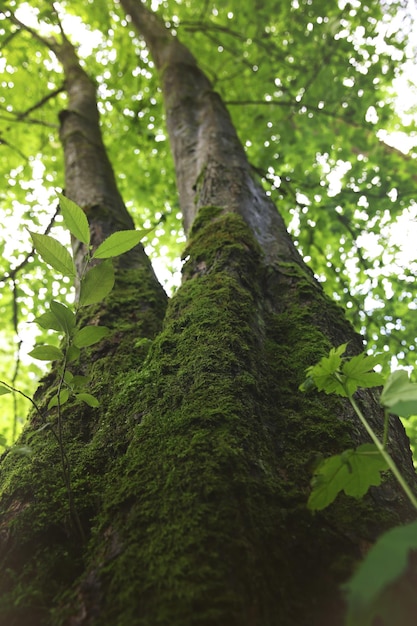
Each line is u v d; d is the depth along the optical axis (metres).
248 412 0.93
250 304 1.32
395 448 1.02
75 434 1.12
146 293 1.89
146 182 5.83
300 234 4.36
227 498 0.72
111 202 2.68
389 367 3.40
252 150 5.46
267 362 1.19
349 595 0.47
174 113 3.04
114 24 5.72
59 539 0.83
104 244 0.87
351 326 1.51
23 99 5.57
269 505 0.75
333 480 0.71
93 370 1.38
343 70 4.46
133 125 5.82
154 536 0.70
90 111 3.83
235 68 5.62
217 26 5.30
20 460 1.07
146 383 1.12
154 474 0.82
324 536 0.73
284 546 0.70
